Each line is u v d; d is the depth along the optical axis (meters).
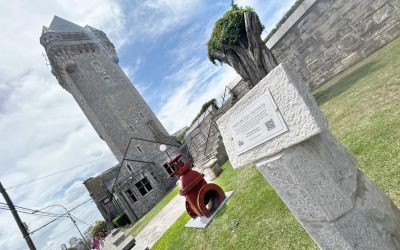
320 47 10.11
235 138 1.89
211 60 10.30
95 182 29.62
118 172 26.25
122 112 32.81
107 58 36.84
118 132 31.67
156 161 28.94
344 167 1.58
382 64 6.33
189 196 6.06
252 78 9.20
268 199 4.30
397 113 3.71
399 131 3.28
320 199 1.52
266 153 1.65
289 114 1.43
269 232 3.42
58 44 32.47
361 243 1.51
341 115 5.32
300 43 10.70
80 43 34.69
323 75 10.31
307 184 1.54
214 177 8.96
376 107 4.42
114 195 26.08
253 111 1.65
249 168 6.98
